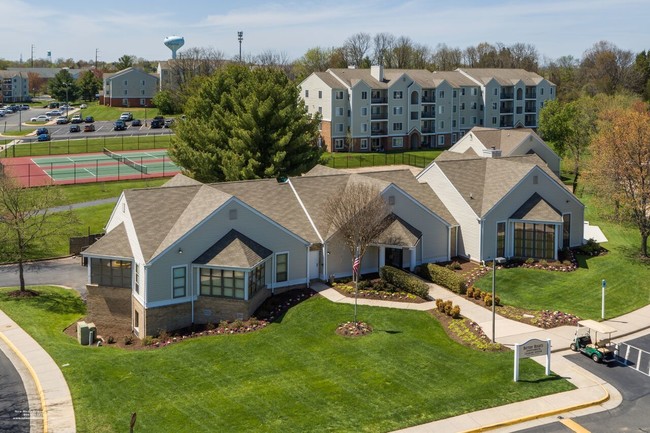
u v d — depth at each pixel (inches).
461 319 1332.4
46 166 3454.7
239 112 2290.8
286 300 1448.1
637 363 1163.9
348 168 3513.8
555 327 1316.4
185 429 911.0
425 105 4315.9
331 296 1467.8
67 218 1740.9
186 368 1116.5
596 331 1177.4
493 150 2327.8
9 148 4057.6
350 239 1449.3
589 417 970.1
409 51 6776.6
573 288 1562.5
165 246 1330.0
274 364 1130.0
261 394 1016.2
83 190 2775.6
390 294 1472.7
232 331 1295.5
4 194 1598.2
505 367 1119.6
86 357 1173.7
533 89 4704.7
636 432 927.7
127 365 1131.9
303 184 1700.3
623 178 1850.4
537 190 1814.7
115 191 2775.6
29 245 1754.4
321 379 1068.5
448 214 1795.0
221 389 1034.7
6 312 1444.4
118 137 4569.4
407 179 1835.6
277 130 2277.3
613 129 1946.4
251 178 2148.1
